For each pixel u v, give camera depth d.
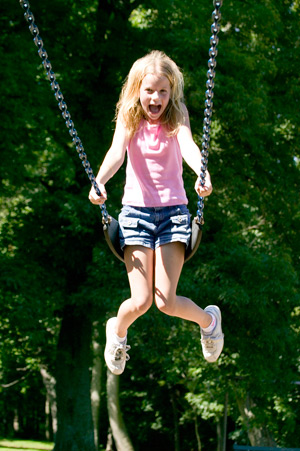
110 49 16.25
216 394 21.56
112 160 4.04
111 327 4.38
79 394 18.31
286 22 17.72
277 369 16.62
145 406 31.12
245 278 15.04
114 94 16.58
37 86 15.20
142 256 4.01
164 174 4.08
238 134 16.11
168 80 3.94
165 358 16.59
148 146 4.08
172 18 15.79
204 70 14.49
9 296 15.51
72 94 16.34
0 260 16.33
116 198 15.46
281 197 16.98
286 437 22.92
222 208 16.02
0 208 19.11
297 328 17.92
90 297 15.34
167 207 4.05
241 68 15.30
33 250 17.33
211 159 16.25
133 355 26.52
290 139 17.36
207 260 15.55
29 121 14.87
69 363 18.31
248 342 16.22
